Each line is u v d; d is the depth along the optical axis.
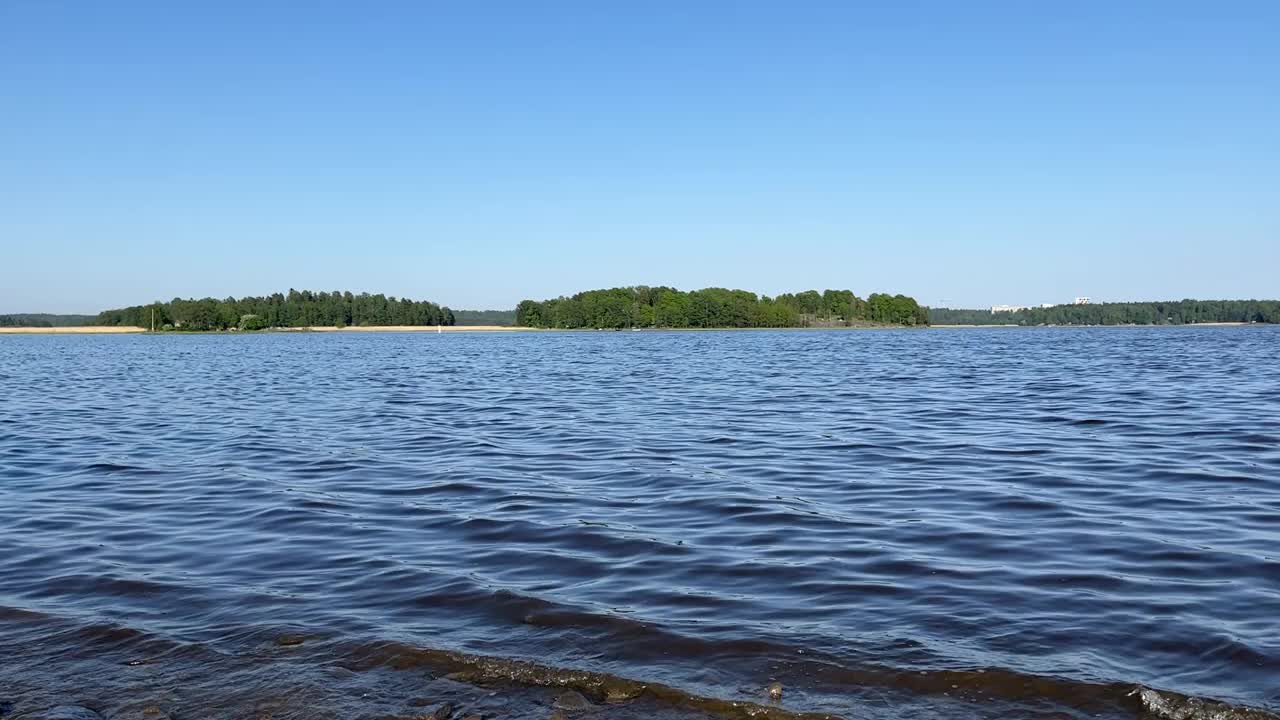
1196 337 135.00
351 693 7.94
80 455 20.80
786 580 10.48
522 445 21.64
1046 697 7.58
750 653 8.50
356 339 169.12
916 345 107.75
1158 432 22.53
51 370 63.53
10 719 7.52
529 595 10.02
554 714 7.55
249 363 74.00
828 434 23.00
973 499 14.70
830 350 92.81
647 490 15.78
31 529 13.34
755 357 77.19
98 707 7.75
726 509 14.16
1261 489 15.08
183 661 8.59
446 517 13.80
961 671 8.02
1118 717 7.27
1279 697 7.38
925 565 10.96
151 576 10.95
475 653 8.60
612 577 10.68
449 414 29.59
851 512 13.85
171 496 15.68
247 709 7.70
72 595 10.33
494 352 98.25
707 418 27.31
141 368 66.12
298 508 14.57
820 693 7.77
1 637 9.16
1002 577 10.42
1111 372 49.19
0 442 23.22
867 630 8.95
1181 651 8.26
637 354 87.69
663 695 7.82
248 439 23.39
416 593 10.21
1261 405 28.94
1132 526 12.69
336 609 9.77
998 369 53.75
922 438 21.97
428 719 7.47
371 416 29.19
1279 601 9.41
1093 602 9.52
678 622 9.23
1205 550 11.35
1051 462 18.16
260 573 11.04
